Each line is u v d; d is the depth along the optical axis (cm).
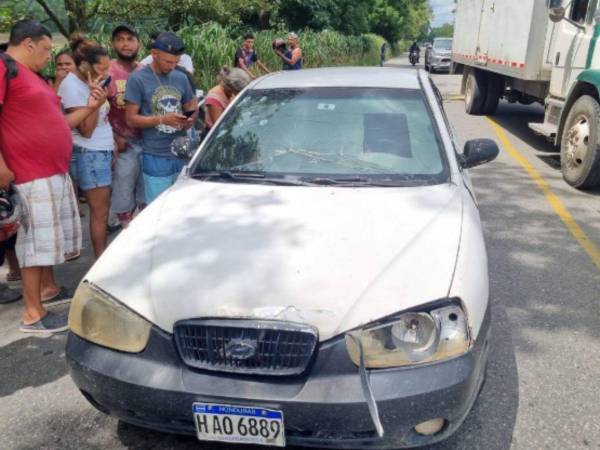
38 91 334
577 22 714
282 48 1267
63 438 269
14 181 340
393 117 346
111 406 232
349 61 2805
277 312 216
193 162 344
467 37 1285
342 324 213
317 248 247
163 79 430
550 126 759
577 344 338
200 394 214
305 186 307
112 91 457
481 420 272
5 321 384
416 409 208
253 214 280
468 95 1281
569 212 576
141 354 226
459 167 328
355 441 214
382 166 318
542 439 259
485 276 249
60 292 413
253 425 214
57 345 352
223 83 501
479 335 227
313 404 206
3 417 285
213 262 243
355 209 280
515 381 302
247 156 335
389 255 242
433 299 219
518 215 567
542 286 414
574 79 705
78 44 409
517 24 899
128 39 469
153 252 256
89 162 424
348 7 3095
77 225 382
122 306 233
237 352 213
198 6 1231
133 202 490
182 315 222
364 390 206
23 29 331
